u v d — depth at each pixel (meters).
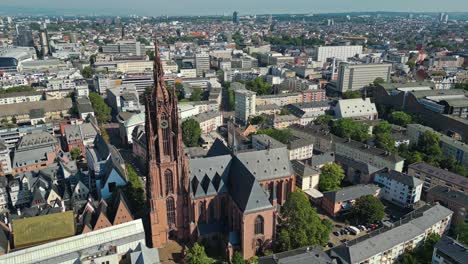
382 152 199.12
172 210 132.88
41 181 168.88
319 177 176.12
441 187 160.75
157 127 120.25
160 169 125.19
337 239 138.88
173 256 127.62
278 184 152.75
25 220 128.25
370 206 145.00
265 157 151.12
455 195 152.12
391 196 168.75
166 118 121.25
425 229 127.94
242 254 123.81
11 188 167.75
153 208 128.00
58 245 119.38
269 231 125.94
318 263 106.94
